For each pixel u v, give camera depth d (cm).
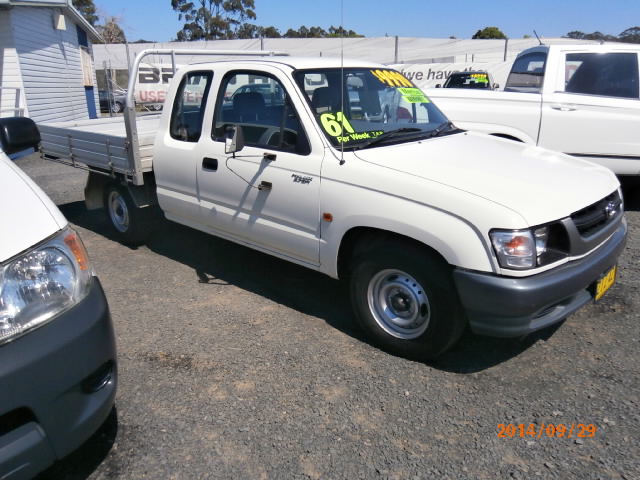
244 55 579
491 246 273
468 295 282
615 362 320
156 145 476
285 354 340
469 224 279
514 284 270
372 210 316
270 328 374
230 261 507
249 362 332
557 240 290
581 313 380
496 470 242
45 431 203
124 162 492
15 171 259
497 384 304
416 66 1700
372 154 343
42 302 209
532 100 622
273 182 373
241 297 426
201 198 440
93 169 552
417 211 297
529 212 278
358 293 343
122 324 384
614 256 322
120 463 252
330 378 313
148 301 423
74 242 235
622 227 348
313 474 242
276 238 385
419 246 307
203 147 427
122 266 501
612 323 365
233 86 414
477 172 320
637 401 284
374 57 1997
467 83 1544
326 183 342
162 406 291
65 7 1352
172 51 506
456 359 331
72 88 1731
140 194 519
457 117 661
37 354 199
